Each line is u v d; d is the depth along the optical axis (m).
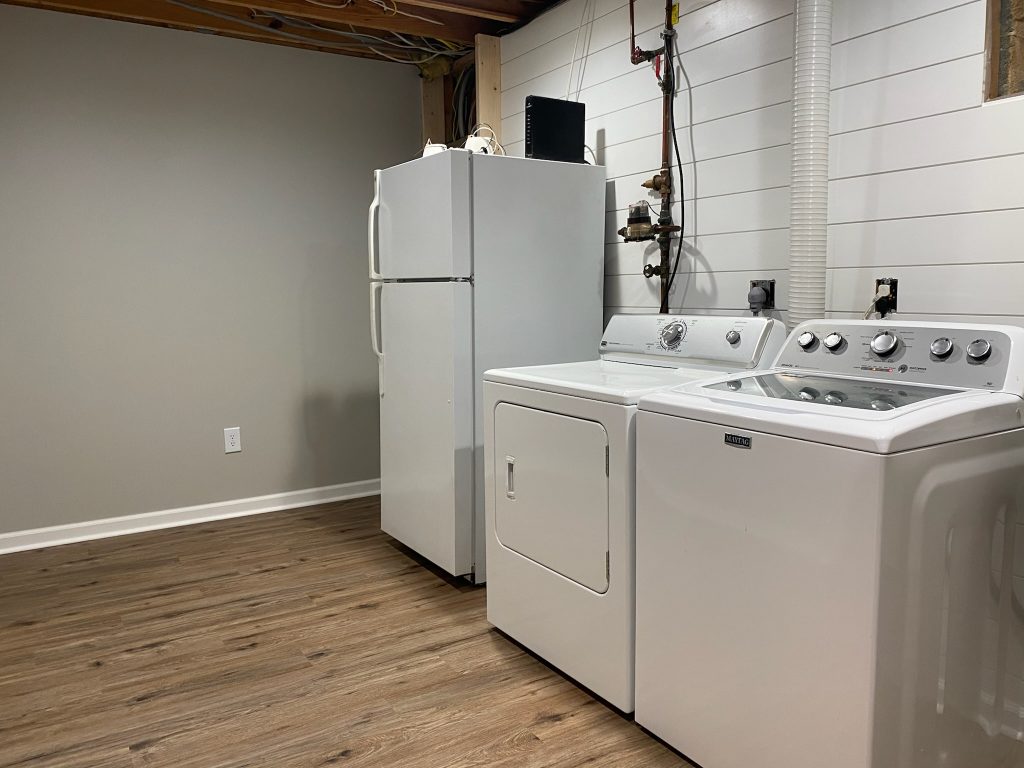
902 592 1.34
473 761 1.76
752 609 1.53
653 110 2.80
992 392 1.57
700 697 1.67
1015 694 1.68
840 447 1.34
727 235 2.53
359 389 4.06
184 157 3.51
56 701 2.04
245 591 2.80
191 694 2.07
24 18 3.13
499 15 3.36
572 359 2.96
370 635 2.43
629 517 1.84
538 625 2.21
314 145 3.83
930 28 1.90
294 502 3.92
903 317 2.01
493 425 2.35
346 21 3.36
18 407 3.24
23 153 3.17
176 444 3.59
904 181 1.98
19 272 3.20
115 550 3.25
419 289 2.86
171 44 3.44
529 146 2.89
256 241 3.71
